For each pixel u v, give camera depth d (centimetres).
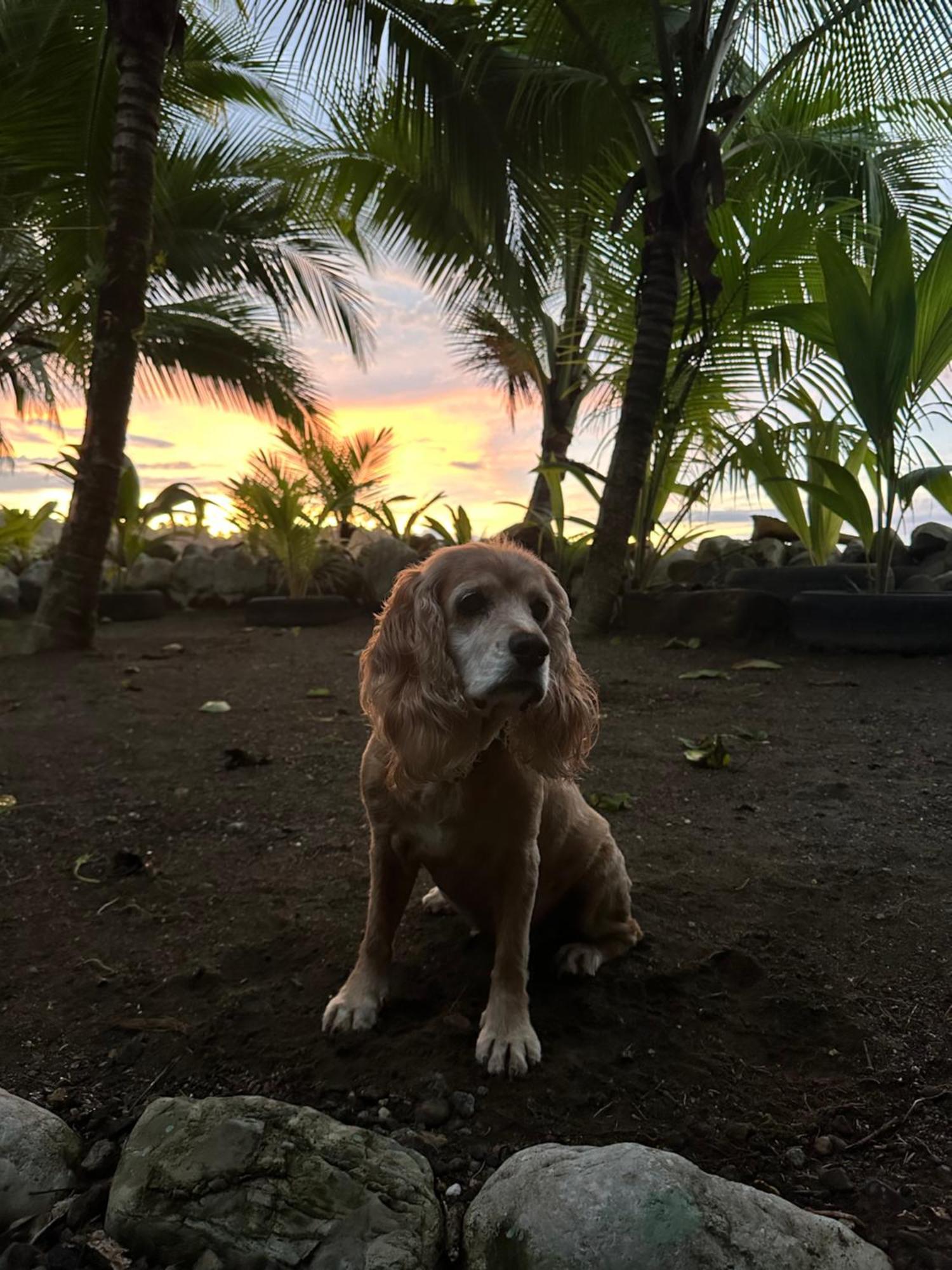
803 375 359
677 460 390
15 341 441
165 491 504
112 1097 91
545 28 328
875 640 296
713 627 333
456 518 499
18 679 294
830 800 173
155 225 443
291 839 157
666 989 110
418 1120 87
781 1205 74
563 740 102
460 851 101
